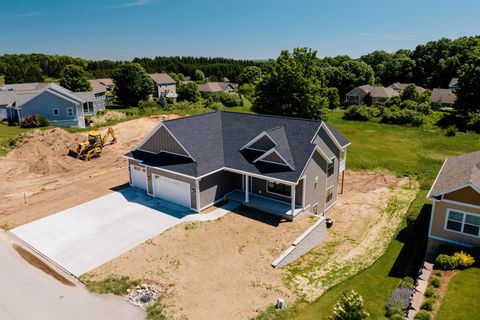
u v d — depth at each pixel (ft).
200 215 71.92
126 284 50.26
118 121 159.94
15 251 59.52
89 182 92.38
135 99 262.26
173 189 76.89
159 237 63.41
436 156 124.57
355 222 79.30
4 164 104.42
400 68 376.27
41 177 96.89
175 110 195.31
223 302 46.83
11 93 171.94
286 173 69.77
